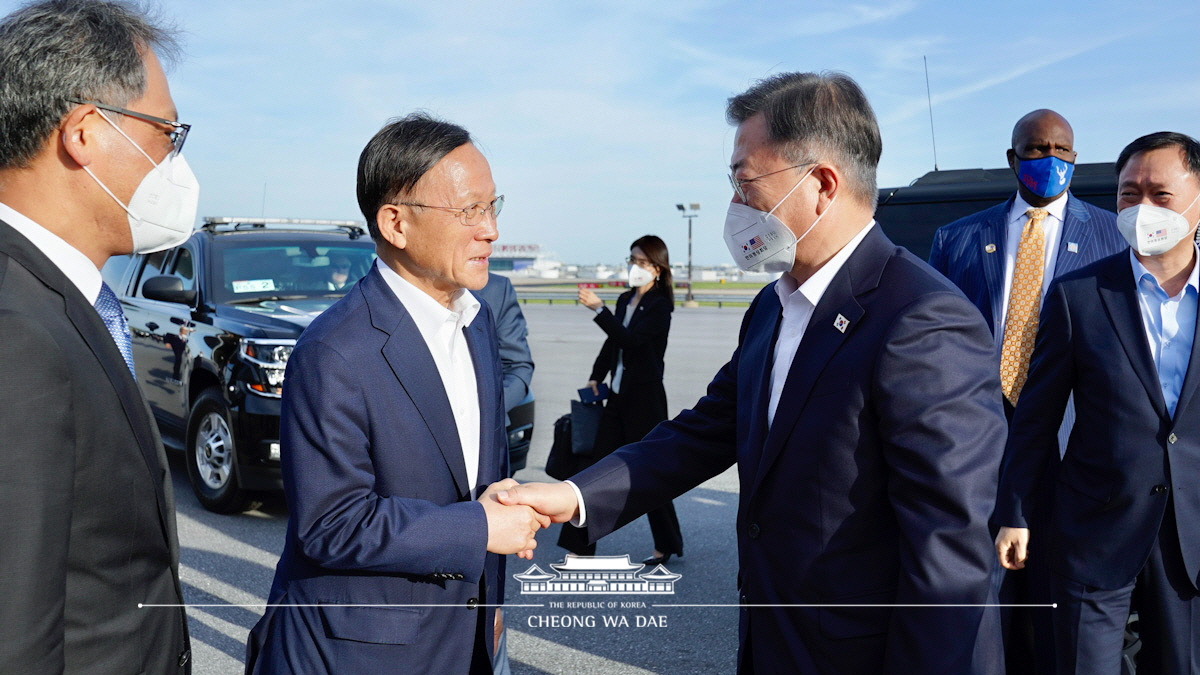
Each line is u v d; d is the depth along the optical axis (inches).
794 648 60.5
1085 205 120.0
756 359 68.7
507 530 62.7
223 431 201.8
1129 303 92.0
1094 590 91.4
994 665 53.7
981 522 53.1
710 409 79.9
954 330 56.2
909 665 53.8
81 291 47.4
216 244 231.8
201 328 211.3
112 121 48.2
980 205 160.9
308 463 58.6
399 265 65.4
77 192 48.4
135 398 46.9
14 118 45.5
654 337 169.0
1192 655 88.5
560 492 72.7
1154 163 89.7
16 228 47.3
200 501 208.1
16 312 39.4
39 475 38.0
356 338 60.4
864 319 59.1
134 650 45.6
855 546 58.6
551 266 5078.7
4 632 36.4
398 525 57.2
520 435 201.6
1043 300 109.3
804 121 61.6
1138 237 89.2
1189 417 87.5
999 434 55.6
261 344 190.7
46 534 38.1
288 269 230.8
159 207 51.4
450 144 62.4
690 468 78.5
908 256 61.7
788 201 62.7
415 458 61.4
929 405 54.3
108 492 43.7
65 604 41.6
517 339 139.4
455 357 68.7
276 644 61.3
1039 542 105.4
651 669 125.0
